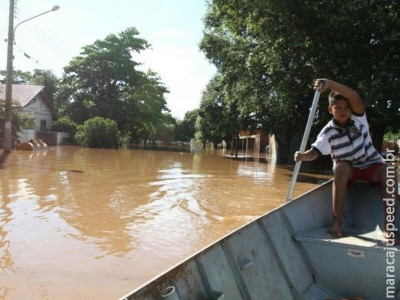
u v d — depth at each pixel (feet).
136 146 146.30
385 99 48.44
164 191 36.99
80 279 15.38
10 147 73.72
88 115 145.38
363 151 13.71
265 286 10.62
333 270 12.46
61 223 23.38
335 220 13.48
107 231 22.15
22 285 14.61
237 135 108.68
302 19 51.55
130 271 16.40
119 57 151.02
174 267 7.86
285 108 70.59
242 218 26.63
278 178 51.80
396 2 52.42
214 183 44.62
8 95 72.38
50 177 41.81
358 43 51.16
